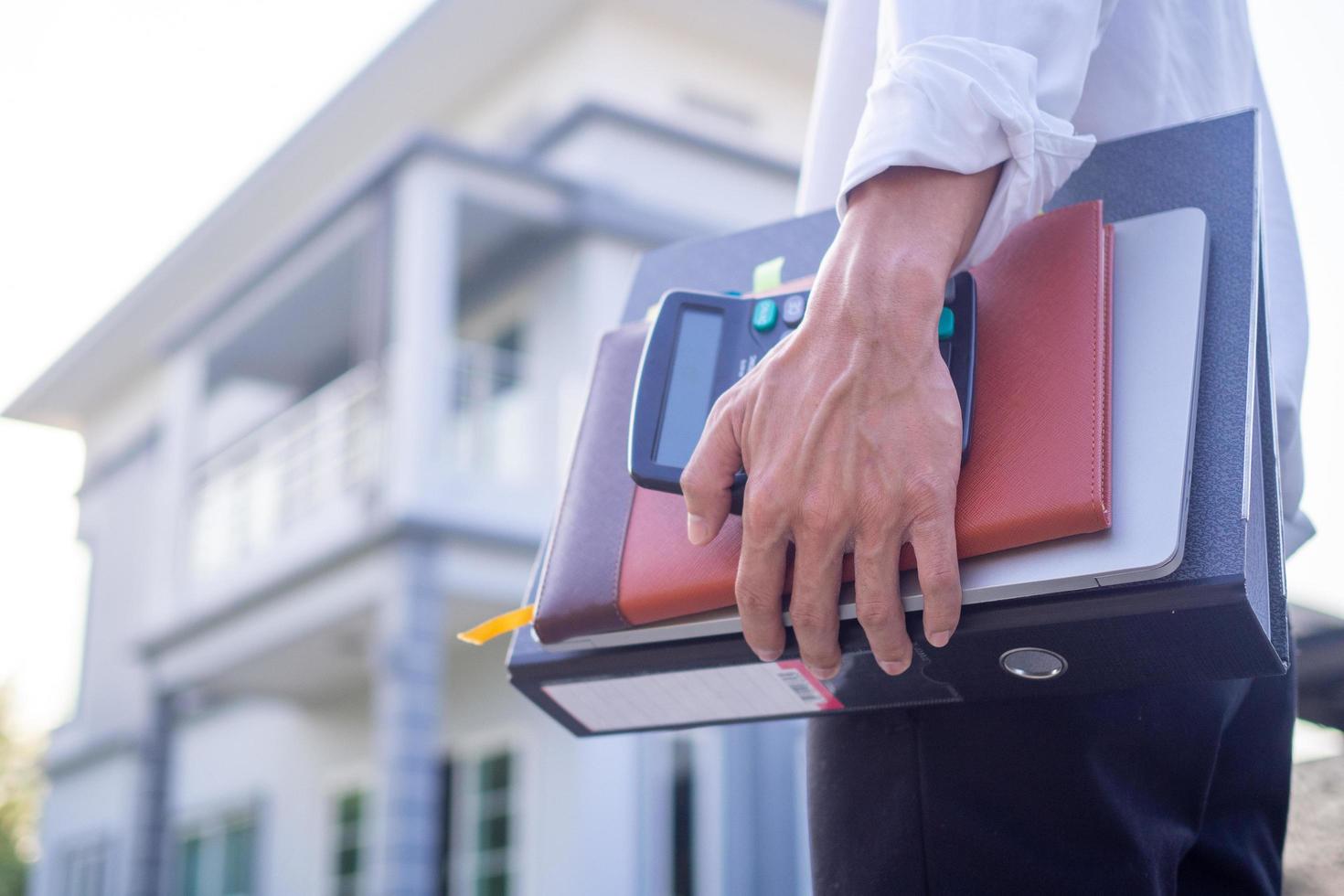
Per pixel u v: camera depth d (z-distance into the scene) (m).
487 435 8.11
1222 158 0.69
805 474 0.58
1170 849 0.67
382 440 7.07
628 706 0.75
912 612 0.60
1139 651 0.58
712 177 9.05
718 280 0.88
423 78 10.34
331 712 9.32
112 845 11.54
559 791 7.03
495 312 8.57
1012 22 0.65
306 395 10.14
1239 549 0.55
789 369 0.60
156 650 8.91
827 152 0.86
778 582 0.60
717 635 0.67
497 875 7.32
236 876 9.94
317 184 11.19
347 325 9.09
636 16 9.75
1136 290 0.64
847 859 0.71
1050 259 0.64
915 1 0.66
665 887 6.88
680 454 0.67
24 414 13.63
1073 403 0.59
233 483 8.96
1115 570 0.56
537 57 10.01
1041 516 0.57
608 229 7.96
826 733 0.74
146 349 12.50
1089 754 0.65
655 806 6.98
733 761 7.24
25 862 18.22
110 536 12.94
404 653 6.65
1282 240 0.84
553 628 0.69
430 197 7.31
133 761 11.47
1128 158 0.72
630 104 9.39
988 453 0.60
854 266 0.60
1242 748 0.75
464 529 6.95
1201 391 0.60
